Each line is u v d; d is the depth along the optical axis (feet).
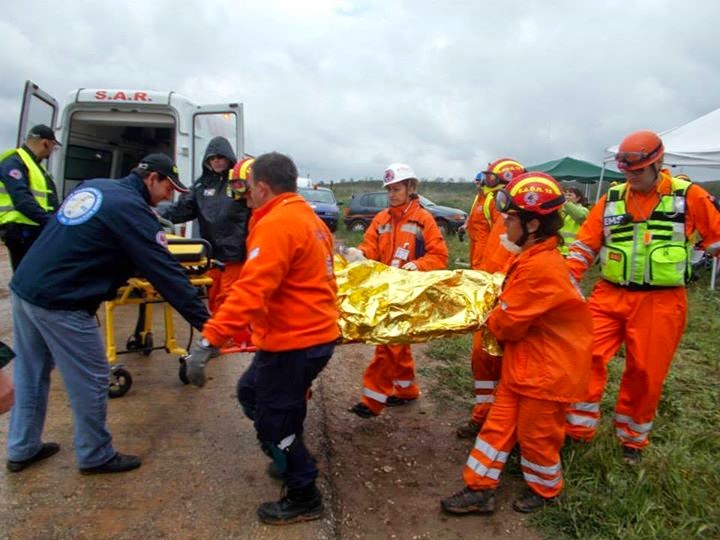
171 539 8.91
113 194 9.55
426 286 10.45
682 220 10.74
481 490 9.75
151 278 9.63
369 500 10.27
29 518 9.25
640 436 11.46
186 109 23.34
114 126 26.96
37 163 16.89
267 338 8.66
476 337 12.05
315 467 9.35
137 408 13.56
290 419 8.84
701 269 38.19
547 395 9.21
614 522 9.22
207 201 16.52
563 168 56.80
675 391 15.65
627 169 10.60
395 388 14.26
